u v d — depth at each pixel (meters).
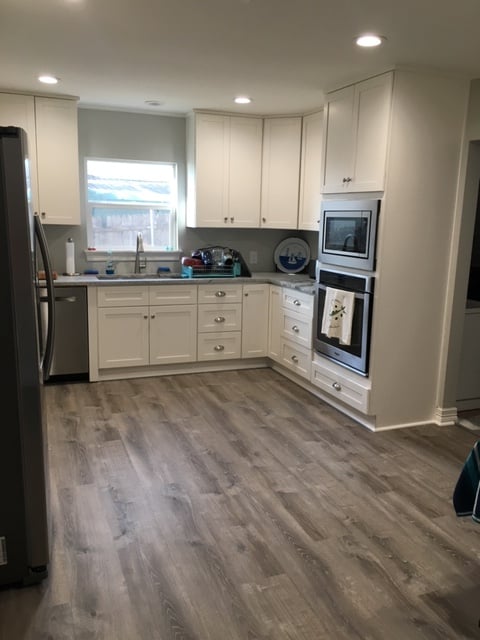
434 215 3.64
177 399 4.35
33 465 2.07
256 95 4.25
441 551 2.43
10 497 2.06
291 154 5.04
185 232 5.39
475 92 3.51
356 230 3.72
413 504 2.82
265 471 3.14
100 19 2.65
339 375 4.05
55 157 4.55
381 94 3.43
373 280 3.59
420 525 2.63
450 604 2.10
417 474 3.15
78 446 3.42
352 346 3.84
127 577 2.20
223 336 5.07
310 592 2.14
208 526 2.57
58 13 2.57
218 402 4.30
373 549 2.43
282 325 4.93
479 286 4.50
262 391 4.61
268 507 2.75
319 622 1.98
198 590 2.13
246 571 2.25
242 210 5.18
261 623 1.97
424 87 3.41
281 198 5.14
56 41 3.01
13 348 1.99
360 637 1.92
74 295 4.52
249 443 3.53
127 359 4.77
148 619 1.97
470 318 4.11
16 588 2.12
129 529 2.53
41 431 2.07
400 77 3.34
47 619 1.96
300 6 2.43
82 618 1.97
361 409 3.79
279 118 5.02
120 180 5.15
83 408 4.09
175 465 3.19
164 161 5.20
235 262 5.22
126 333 4.73
